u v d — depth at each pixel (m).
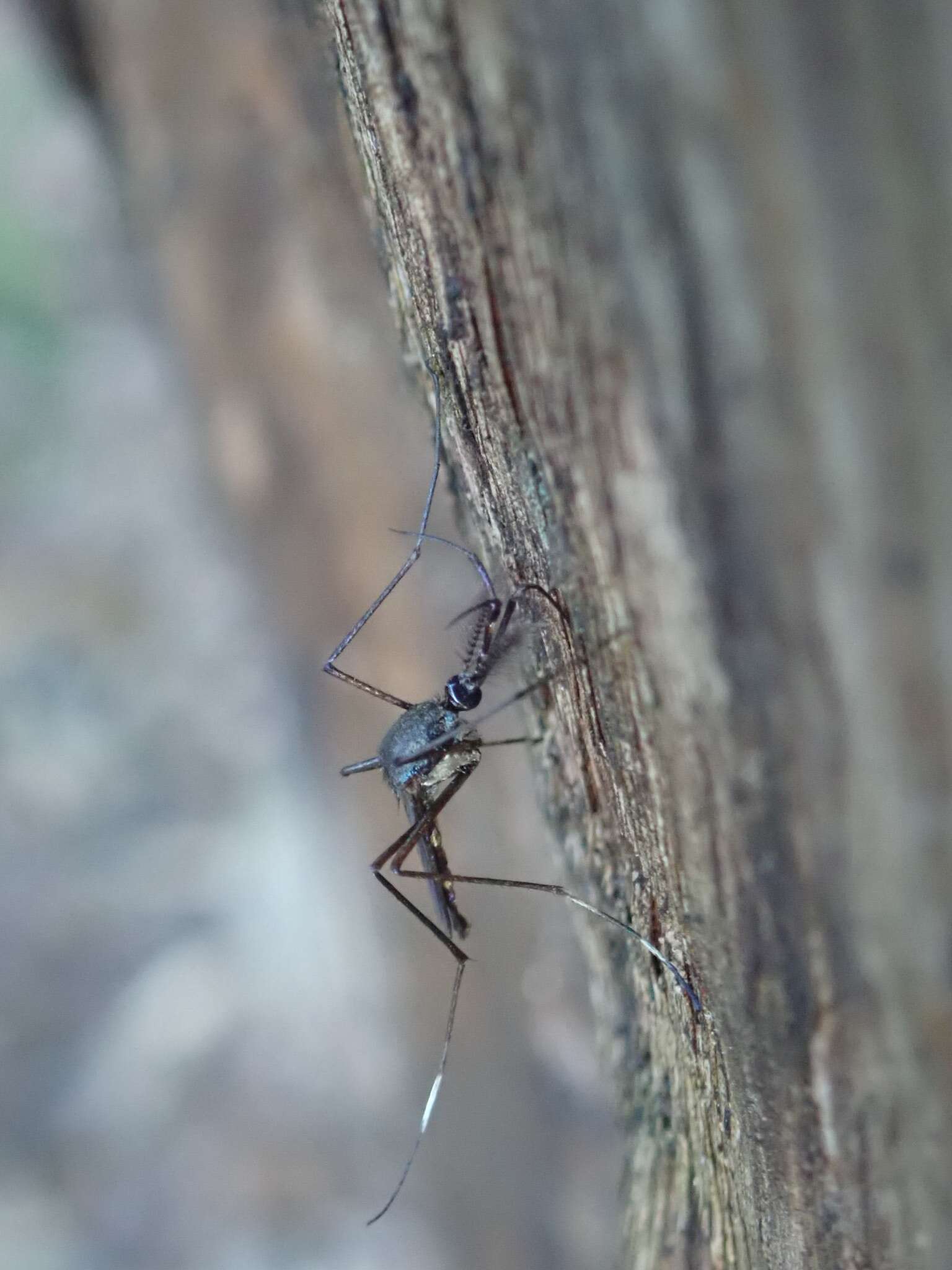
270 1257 0.11
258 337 0.08
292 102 0.07
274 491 0.09
